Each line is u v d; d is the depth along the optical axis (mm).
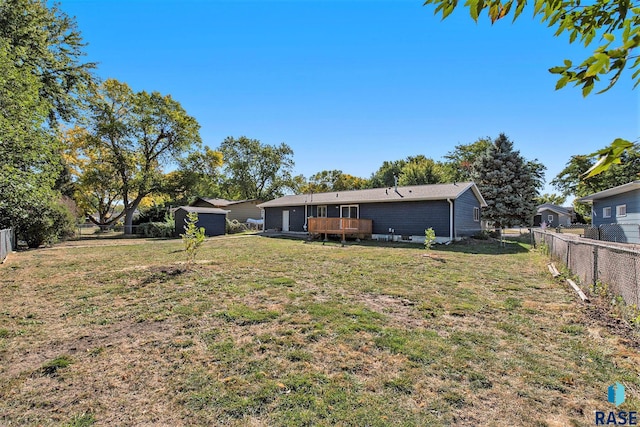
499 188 22391
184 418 2352
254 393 2645
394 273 7691
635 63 1070
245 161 41469
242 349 3455
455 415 2371
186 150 26859
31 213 14234
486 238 17594
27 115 10719
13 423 2307
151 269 7945
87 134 23375
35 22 13250
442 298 5438
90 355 3352
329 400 2549
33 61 13359
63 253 12102
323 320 4332
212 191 40281
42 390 2723
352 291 5918
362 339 3705
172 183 26859
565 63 1198
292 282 6609
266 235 21469
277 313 4621
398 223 17703
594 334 3824
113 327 4145
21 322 4344
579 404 2488
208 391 2680
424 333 3887
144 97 24578
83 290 6031
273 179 43094
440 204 16281
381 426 2254
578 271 6496
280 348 3477
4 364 3172
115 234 24953
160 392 2678
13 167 10406
